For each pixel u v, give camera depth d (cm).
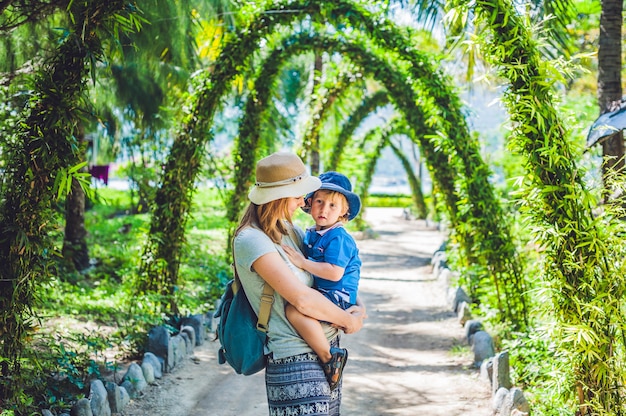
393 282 1266
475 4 448
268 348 304
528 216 453
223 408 559
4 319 452
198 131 803
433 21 833
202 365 680
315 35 1046
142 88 1079
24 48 683
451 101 895
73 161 461
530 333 649
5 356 457
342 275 320
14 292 448
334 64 1366
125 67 1005
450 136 879
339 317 306
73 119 459
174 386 605
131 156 1235
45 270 477
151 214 802
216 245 1566
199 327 760
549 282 446
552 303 453
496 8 440
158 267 785
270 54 1041
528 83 441
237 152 1062
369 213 3141
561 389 465
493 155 1645
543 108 438
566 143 444
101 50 458
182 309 855
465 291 1004
